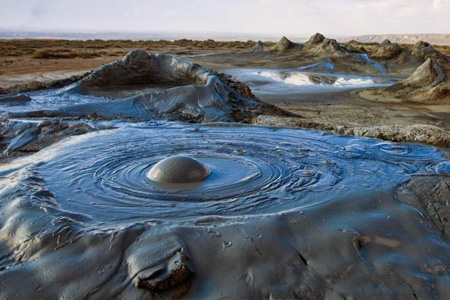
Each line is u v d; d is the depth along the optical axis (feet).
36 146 20.35
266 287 8.32
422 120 41.42
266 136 19.60
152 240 9.39
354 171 14.60
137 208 11.54
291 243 9.62
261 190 12.77
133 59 40.63
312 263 9.04
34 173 14.17
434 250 9.79
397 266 9.17
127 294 8.18
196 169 13.80
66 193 12.61
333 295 8.26
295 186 13.05
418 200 12.13
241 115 32.40
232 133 20.11
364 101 53.57
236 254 9.05
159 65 41.50
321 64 98.99
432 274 9.06
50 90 39.09
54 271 8.75
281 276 8.63
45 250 9.39
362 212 11.22
